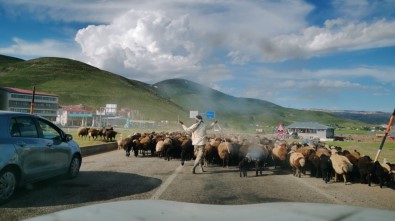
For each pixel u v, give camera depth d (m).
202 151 12.05
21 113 7.71
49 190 7.96
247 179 11.00
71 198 7.16
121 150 23.77
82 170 11.65
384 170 10.73
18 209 6.22
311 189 9.41
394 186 10.80
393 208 7.31
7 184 6.65
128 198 7.33
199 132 12.08
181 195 7.88
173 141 17.28
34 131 7.86
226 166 14.92
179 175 11.21
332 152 15.20
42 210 6.18
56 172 8.55
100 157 17.50
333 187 10.09
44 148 7.88
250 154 12.07
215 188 8.97
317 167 11.95
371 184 11.06
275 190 9.02
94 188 8.32
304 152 13.91
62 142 8.98
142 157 17.97
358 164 11.38
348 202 7.78
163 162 15.38
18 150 6.92
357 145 48.00
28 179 7.27
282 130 28.02
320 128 96.56
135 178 10.12
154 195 7.69
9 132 6.98
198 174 11.74
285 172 13.49
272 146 17.64
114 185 8.80
